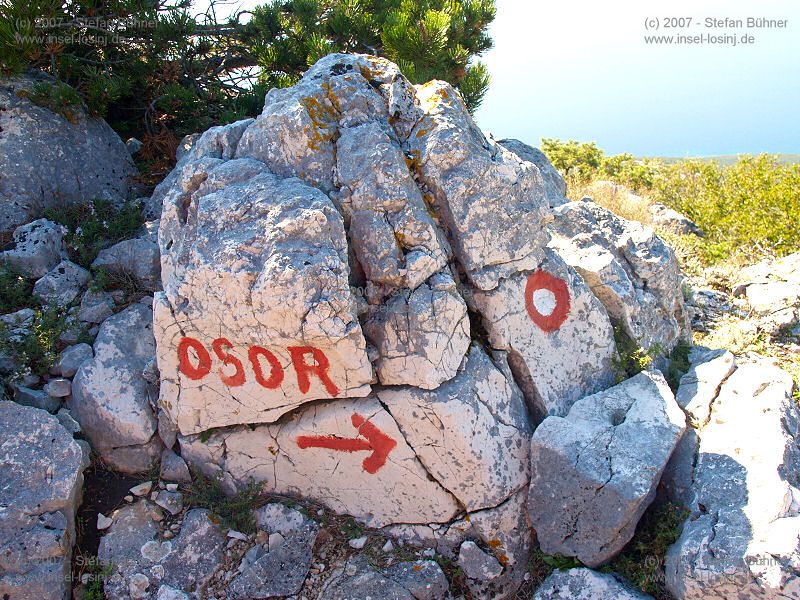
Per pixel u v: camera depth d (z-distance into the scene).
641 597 3.89
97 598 4.14
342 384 4.29
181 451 4.73
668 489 4.30
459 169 4.57
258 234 4.16
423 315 4.27
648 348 5.25
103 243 5.98
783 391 4.60
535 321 4.77
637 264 5.53
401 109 4.79
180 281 4.34
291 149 4.58
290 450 4.56
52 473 4.23
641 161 14.36
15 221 6.21
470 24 9.01
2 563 3.95
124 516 4.45
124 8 7.56
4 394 4.80
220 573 4.29
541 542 4.29
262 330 4.15
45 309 5.38
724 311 6.70
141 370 4.91
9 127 6.44
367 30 8.45
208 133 5.04
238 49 9.02
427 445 4.35
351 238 4.48
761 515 3.74
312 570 4.30
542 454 4.30
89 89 7.05
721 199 10.44
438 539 4.41
